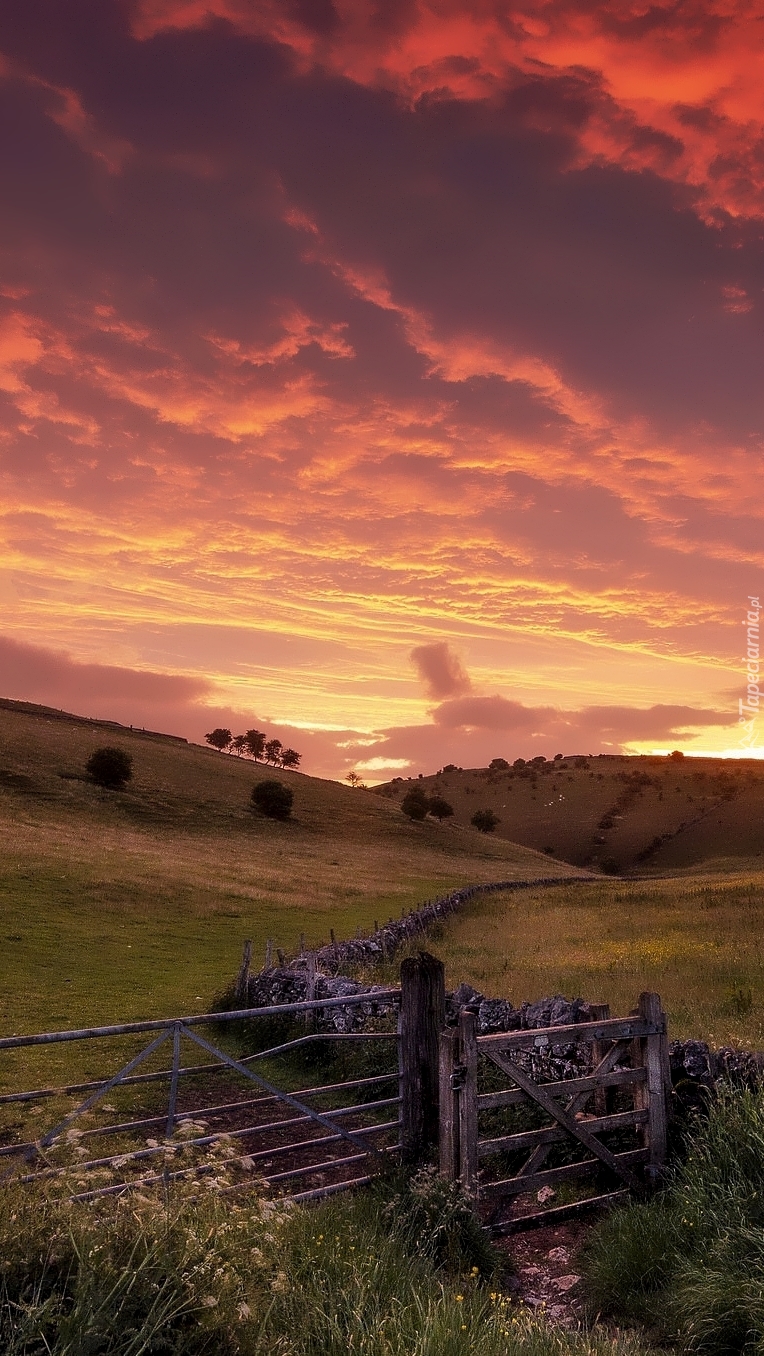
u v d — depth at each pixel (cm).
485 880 7294
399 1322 459
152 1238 421
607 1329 546
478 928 3575
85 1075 1217
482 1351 443
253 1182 602
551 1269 651
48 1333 354
